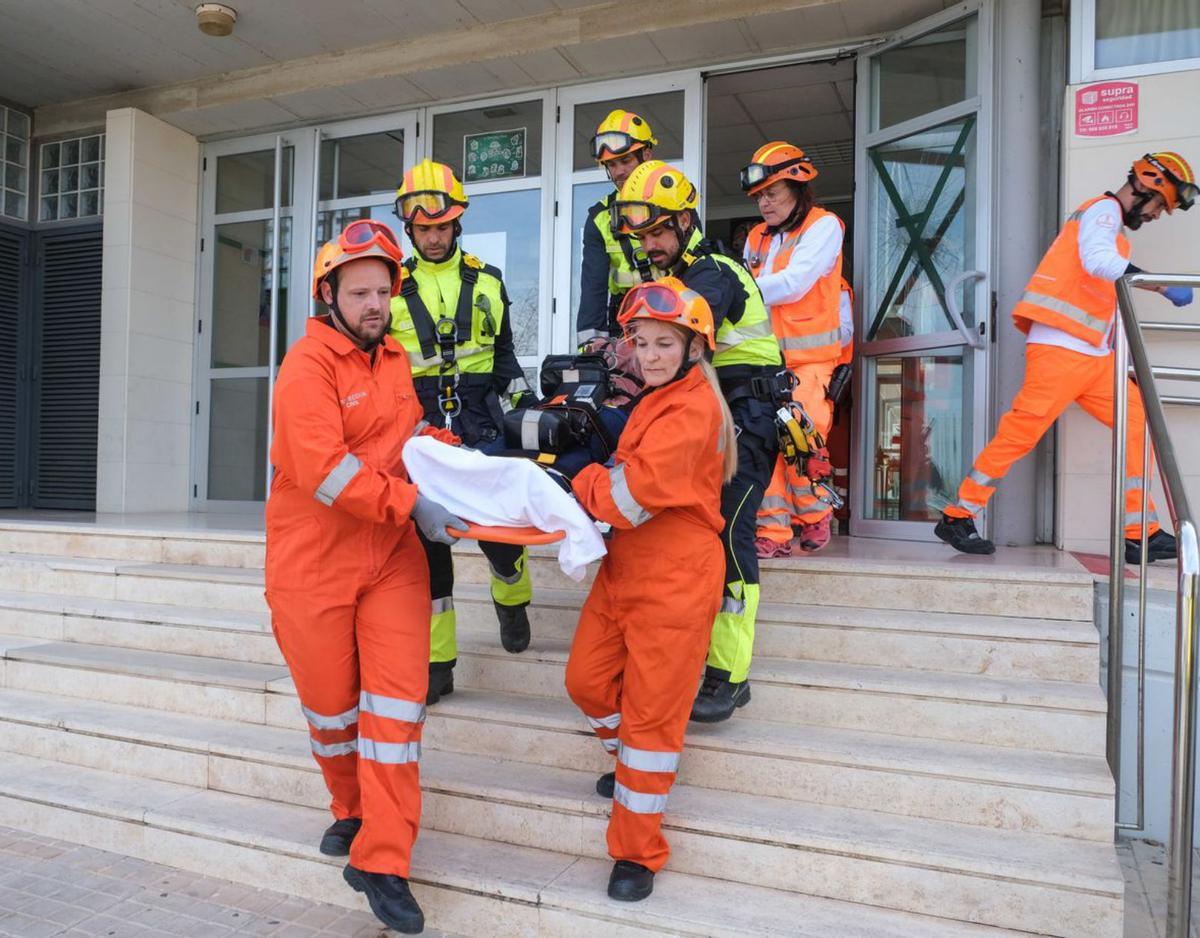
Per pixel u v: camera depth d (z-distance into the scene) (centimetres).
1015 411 398
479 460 233
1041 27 491
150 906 270
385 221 663
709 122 724
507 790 276
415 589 250
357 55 609
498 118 624
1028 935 227
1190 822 198
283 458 233
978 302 470
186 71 655
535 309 611
